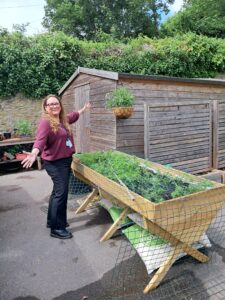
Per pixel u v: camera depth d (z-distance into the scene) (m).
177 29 19.33
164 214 2.37
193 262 2.90
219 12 19.42
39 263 3.00
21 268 2.92
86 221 4.01
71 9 21.34
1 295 2.51
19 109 8.89
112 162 3.72
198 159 5.59
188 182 3.00
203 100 5.92
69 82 7.66
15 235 3.67
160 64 10.69
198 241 2.94
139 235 2.96
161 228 2.54
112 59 10.13
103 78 5.61
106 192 3.44
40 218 4.23
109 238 3.47
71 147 3.53
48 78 9.06
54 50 9.10
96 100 6.04
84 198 4.77
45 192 5.57
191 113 5.43
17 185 6.15
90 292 2.53
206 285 2.54
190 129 5.44
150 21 21.31
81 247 3.30
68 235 3.52
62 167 3.43
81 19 21.33
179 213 2.45
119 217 3.37
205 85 6.16
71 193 4.79
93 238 3.51
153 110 4.99
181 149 5.36
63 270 2.87
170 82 5.65
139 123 5.41
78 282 2.67
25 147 8.08
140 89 5.37
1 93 8.57
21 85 8.77
